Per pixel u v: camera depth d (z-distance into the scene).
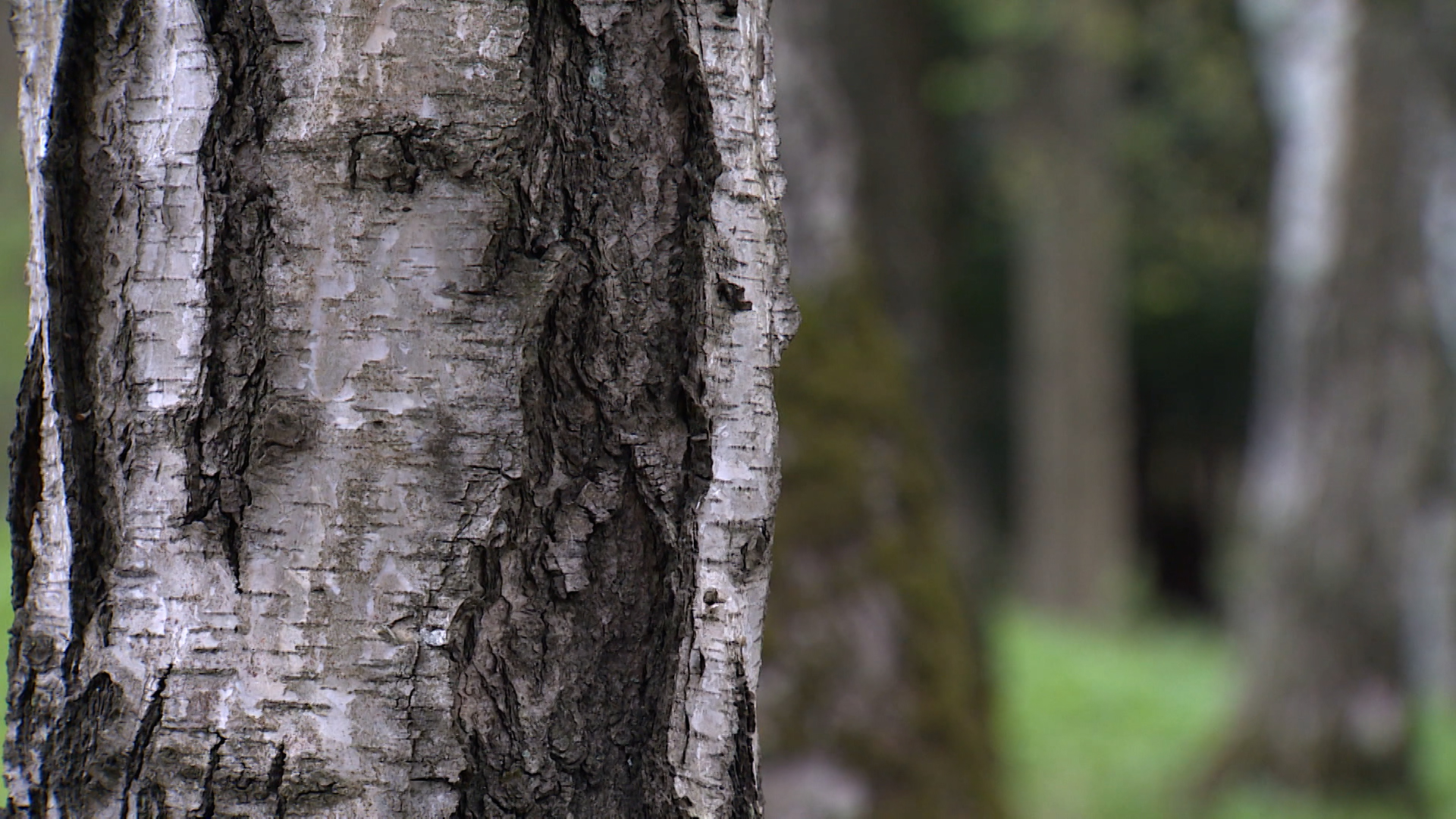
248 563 3.53
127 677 3.55
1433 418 13.12
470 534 3.53
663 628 3.55
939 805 6.89
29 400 3.58
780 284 3.59
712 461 3.55
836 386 7.38
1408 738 13.05
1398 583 13.10
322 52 3.52
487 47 3.52
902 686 7.05
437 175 3.52
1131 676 16.77
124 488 3.55
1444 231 13.64
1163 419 39.09
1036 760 12.69
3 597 7.91
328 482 3.53
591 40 3.54
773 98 3.60
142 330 3.54
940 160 25.55
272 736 3.53
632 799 3.55
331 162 3.52
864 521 7.19
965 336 36.50
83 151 3.55
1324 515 13.20
